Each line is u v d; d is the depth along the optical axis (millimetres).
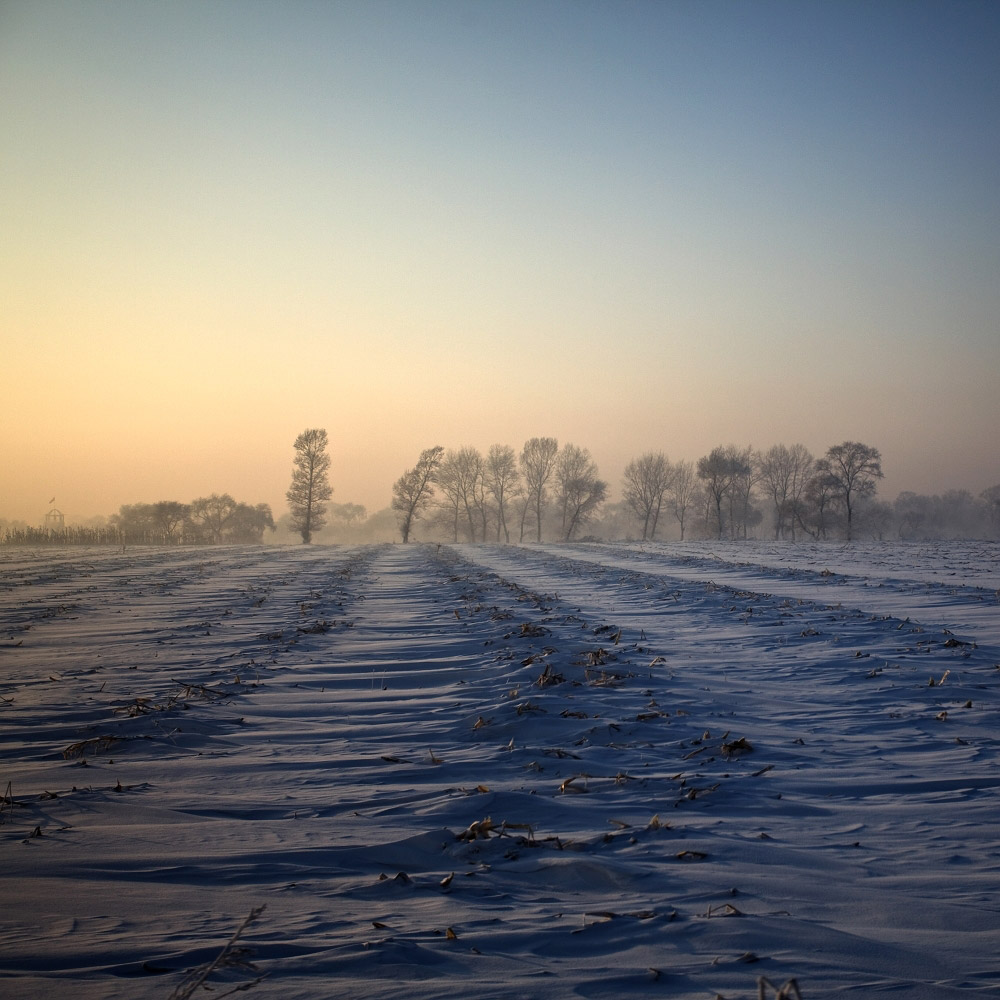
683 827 6414
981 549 54594
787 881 5336
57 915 4668
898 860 5785
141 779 7984
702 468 104188
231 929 4484
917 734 9570
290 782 7863
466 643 17000
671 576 34906
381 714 11000
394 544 98062
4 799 7070
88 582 34344
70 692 12359
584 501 116125
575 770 8250
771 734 9672
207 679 13398
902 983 3916
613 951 4262
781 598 24094
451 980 3879
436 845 6055
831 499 96812
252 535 130500
